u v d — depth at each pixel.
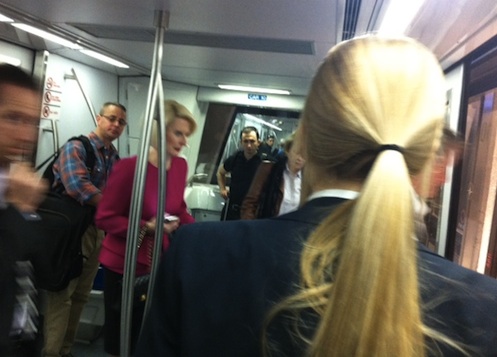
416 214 0.66
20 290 1.30
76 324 3.37
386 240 0.57
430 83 0.65
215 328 0.66
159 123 2.04
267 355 0.62
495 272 2.17
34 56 3.61
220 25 2.43
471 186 2.50
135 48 3.33
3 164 1.46
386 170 0.59
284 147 3.49
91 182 3.10
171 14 2.26
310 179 0.75
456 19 1.91
